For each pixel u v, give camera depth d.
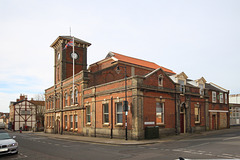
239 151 12.74
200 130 28.88
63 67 37.31
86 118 28.47
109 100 24.23
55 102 39.78
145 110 21.41
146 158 11.42
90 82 29.66
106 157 12.23
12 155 13.76
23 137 32.66
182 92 26.61
